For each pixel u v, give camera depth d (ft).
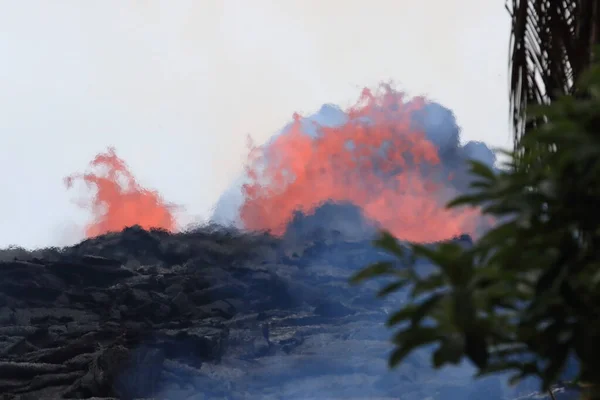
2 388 256.32
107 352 254.06
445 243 45.73
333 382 258.16
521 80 104.58
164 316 357.61
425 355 259.80
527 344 47.01
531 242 45.65
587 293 45.29
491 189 47.65
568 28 101.09
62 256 413.59
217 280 393.29
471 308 43.86
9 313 364.79
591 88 45.57
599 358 43.52
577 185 43.73
